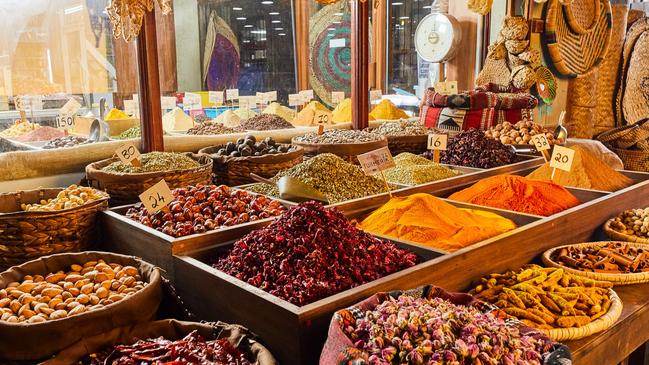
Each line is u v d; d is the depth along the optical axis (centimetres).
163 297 181
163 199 229
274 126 447
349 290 162
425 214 242
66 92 429
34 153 294
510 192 296
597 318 179
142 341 155
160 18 555
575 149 359
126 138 379
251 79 636
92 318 154
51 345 151
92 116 431
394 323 133
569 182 336
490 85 511
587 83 564
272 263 179
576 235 261
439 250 199
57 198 247
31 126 402
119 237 232
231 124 489
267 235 188
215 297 178
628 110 597
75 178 309
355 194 279
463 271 195
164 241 202
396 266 191
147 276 180
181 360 143
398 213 245
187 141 355
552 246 244
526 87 499
